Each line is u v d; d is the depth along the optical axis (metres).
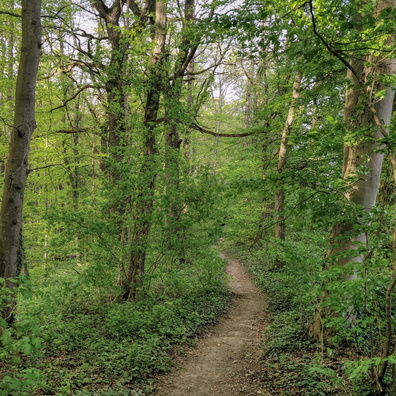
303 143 5.75
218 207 9.49
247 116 19.92
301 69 6.25
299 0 3.90
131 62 10.22
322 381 4.73
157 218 8.63
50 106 13.48
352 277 5.66
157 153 9.32
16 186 6.11
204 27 5.21
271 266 14.80
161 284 10.93
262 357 6.52
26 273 7.81
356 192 5.62
